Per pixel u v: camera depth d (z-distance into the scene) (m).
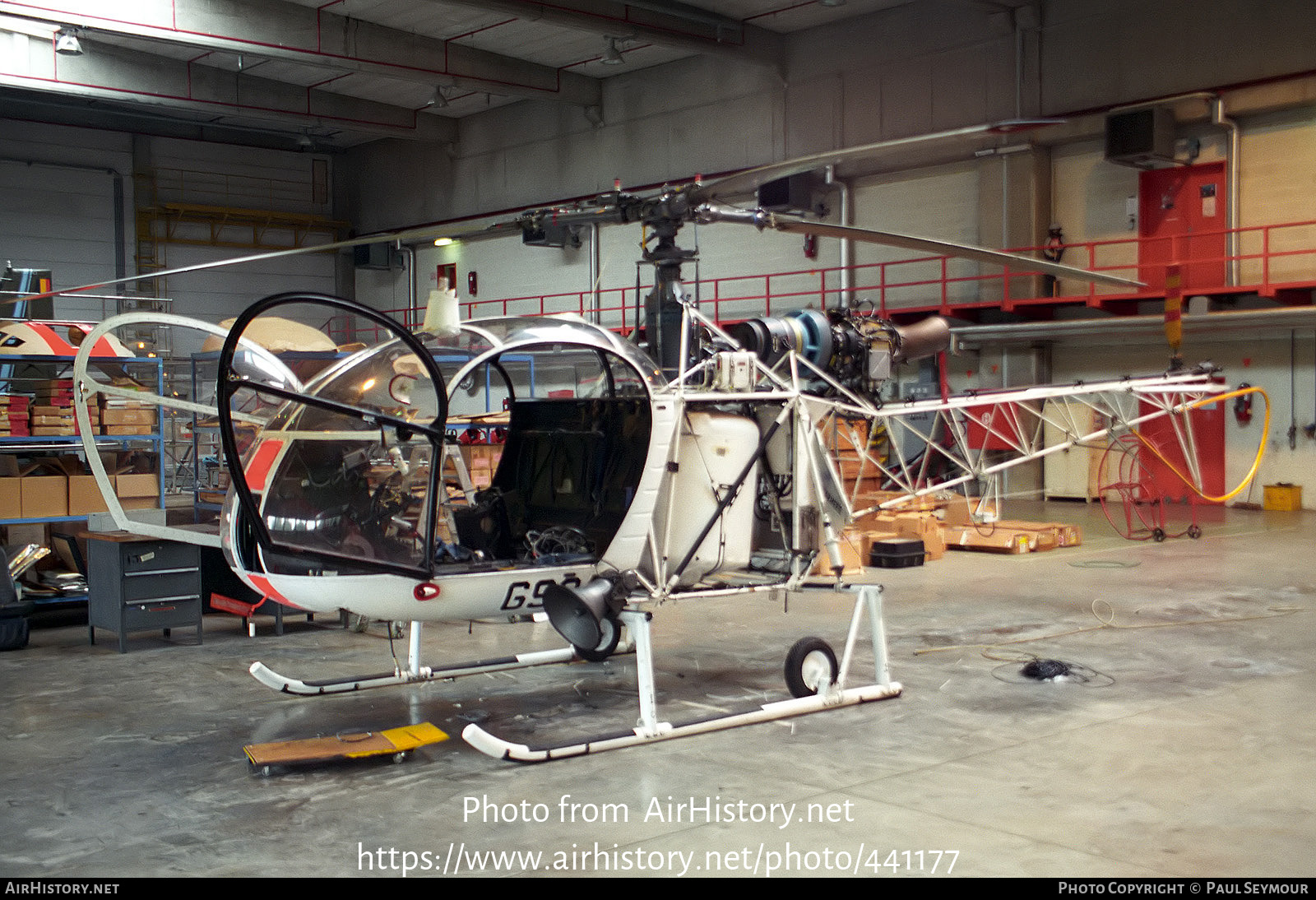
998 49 16.50
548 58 20.09
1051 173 16.52
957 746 4.91
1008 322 16.73
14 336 8.38
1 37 17.45
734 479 5.67
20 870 3.65
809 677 5.67
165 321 5.11
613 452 5.45
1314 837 3.80
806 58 18.73
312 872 3.62
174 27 15.72
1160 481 15.84
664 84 20.69
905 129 17.59
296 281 26.83
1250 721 5.23
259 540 4.39
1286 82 13.91
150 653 7.21
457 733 5.26
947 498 11.80
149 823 4.09
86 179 23.61
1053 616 7.99
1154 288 15.59
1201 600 8.48
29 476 8.22
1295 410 14.67
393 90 22.20
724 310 20.25
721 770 4.61
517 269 23.66
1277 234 14.48
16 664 6.92
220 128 25.08
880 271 18.19
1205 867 3.56
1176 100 14.36
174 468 18.27
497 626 8.05
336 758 4.69
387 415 4.66
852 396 6.07
